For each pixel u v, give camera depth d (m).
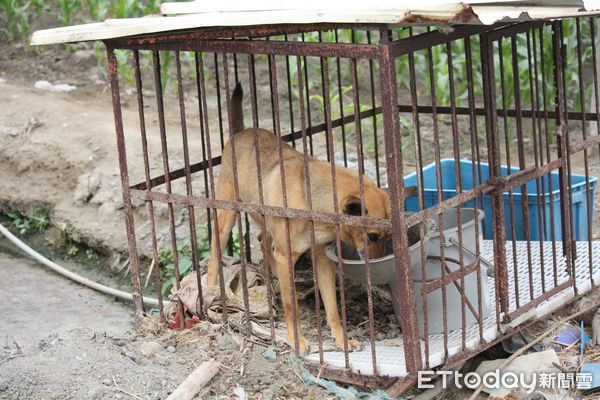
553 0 4.09
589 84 8.98
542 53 5.05
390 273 4.48
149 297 6.46
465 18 3.44
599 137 5.03
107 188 7.39
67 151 7.83
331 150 4.12
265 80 9.71
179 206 7.11
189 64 9.83
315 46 4.00
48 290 6.54
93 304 6.33
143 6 10.86
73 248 7.30
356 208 4.27
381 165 7.71
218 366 4.56
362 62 10.06
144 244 6.89
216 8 4.65
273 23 3.85
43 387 4.29
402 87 9.45
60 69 9.96
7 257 7.21
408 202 6.16
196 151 7.75
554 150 8.25
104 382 4.35
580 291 5.08
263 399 4.40
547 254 5.49
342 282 4.30
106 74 9.75
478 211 4.71
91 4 10.11
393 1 3.87
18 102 8.66
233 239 6.55
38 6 10.41
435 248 4.61
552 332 5.02
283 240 4.68
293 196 4.69
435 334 4.71
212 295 5.04
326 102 4.07
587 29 9.58
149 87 9.48
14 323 5.91
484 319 4.79
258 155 4.39
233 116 5.61
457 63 9.01
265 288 5.19
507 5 3.90
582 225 5.98
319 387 4.49
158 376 4.46
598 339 4.91
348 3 3.98
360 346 4.73
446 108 5.97
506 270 4.56
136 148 7.77
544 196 5.23
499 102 8.69
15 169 7.99
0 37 10.81
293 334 4.66
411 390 4.57
